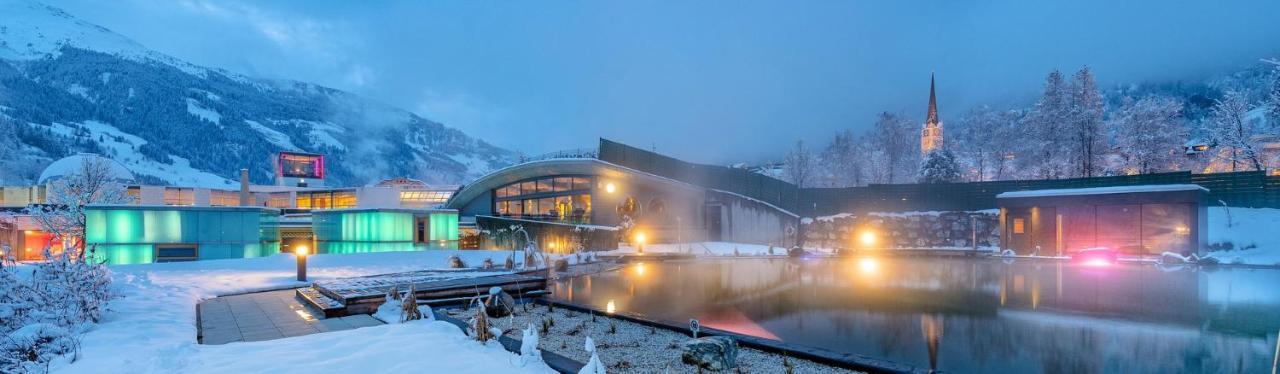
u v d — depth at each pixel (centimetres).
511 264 2375
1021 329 1147
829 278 2206
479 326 829
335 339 845
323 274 2000
